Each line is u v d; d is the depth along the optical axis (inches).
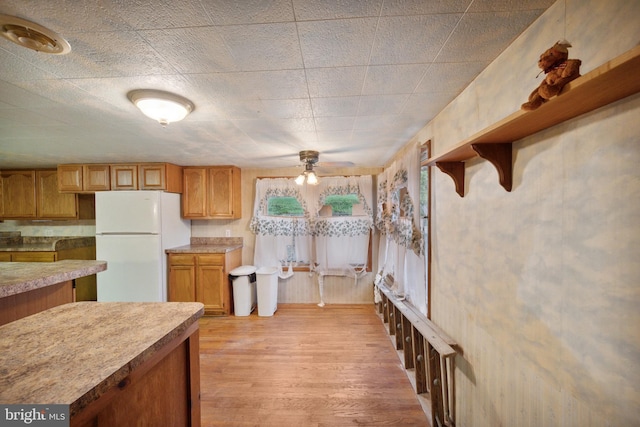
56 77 50.9
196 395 43.3
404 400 76.9
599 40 28.7
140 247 130.5
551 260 36.1
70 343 32.5
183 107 61.9
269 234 155.3
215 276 138.6
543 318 37.6
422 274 83.8
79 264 81.0
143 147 105.8
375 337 115.3
